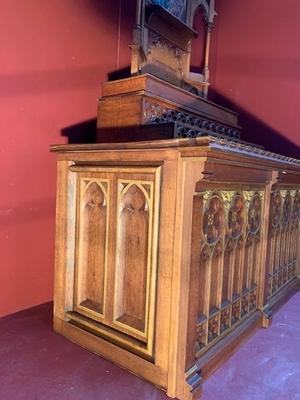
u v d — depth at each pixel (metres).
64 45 1.63
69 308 1.32
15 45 1.43
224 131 1.83
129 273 1.14
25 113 1.49
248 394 1.01
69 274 1.32
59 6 1.59
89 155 1.22
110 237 1.18
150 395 0.99
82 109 1.74
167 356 1.01
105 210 1.20
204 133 1.47
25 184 1.52
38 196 1.58
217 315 1.17
